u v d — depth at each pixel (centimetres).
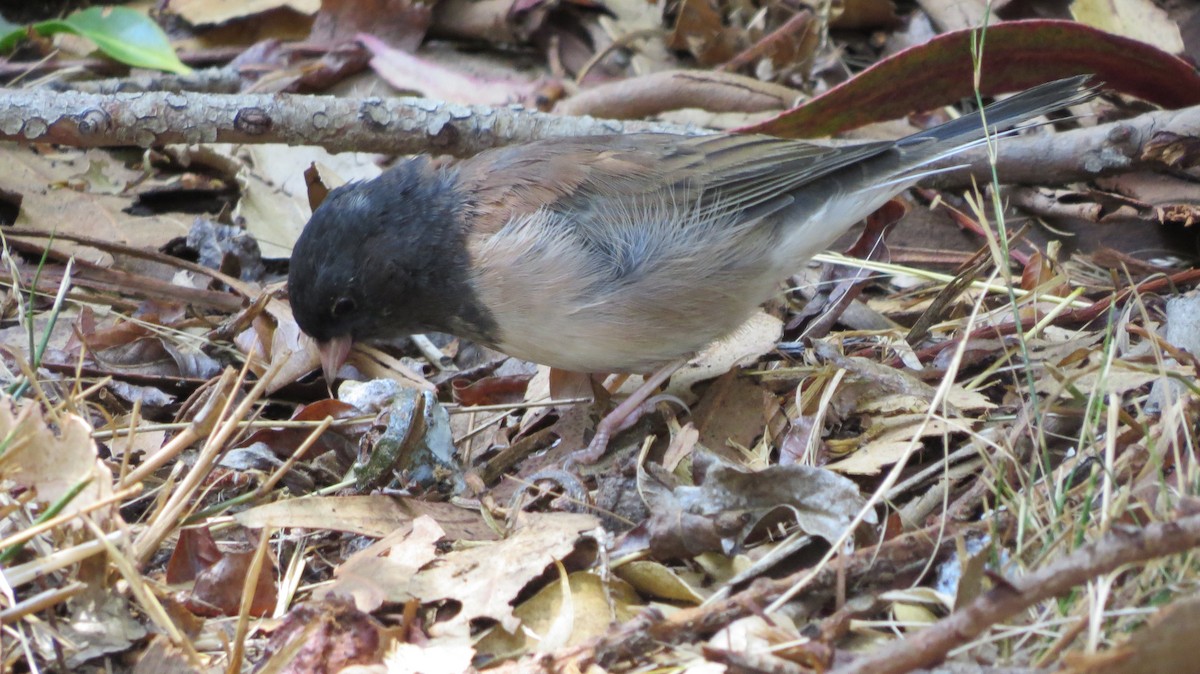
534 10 1093
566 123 925
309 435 709
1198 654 402
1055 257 818
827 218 730
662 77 1016
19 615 493
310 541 625
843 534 543
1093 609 475
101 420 723
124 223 922
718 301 704
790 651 488
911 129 1013
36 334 801
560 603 562
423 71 1065
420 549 580
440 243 681
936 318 788
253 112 891
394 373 799
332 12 1090
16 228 884
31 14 1144
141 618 540
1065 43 873
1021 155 901
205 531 582
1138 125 868
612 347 694
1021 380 713
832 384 682
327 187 945
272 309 821
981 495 597
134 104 883
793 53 1055
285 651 501
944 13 1070
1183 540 437
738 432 699
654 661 510
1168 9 995
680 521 585
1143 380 659
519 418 766
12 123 873
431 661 510
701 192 709
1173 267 858
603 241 679
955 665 452
